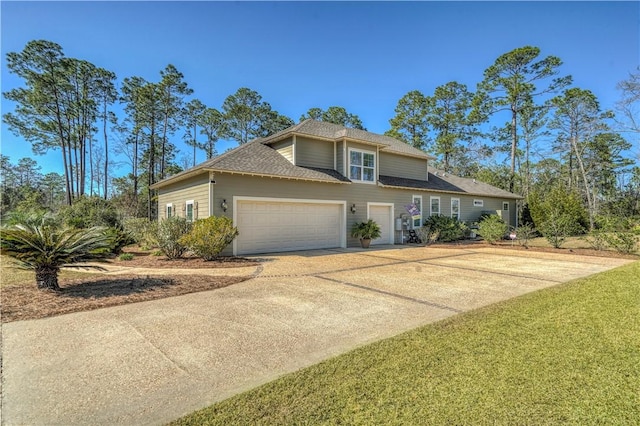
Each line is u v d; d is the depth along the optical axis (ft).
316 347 12.07
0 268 28.50
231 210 37.63
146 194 98.02
